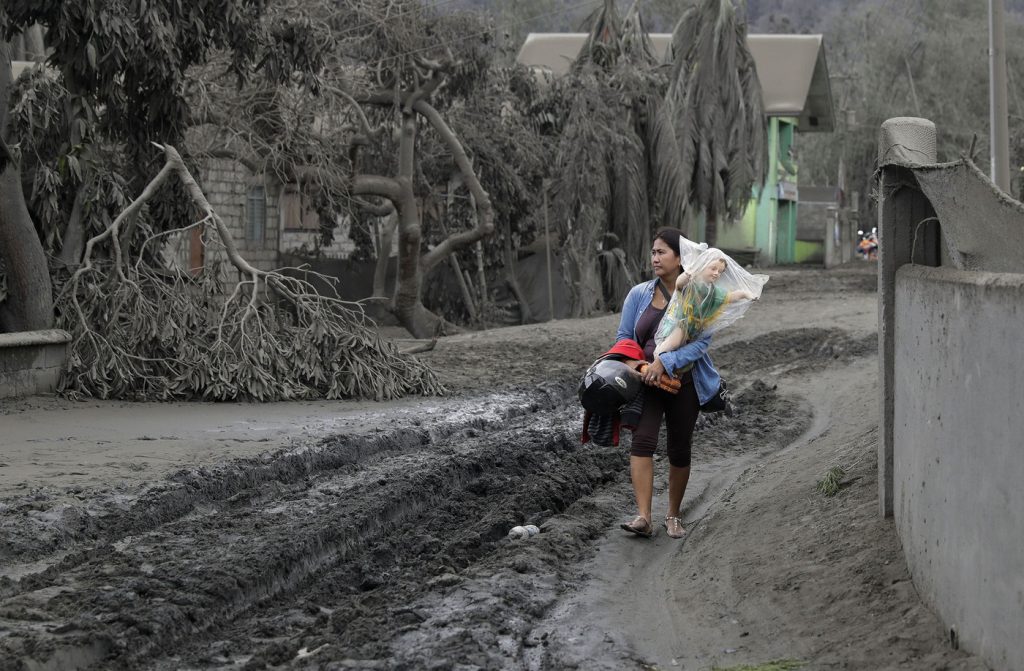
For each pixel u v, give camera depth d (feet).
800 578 20.08
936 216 20.13
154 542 22.89
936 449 16.89
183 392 42.50
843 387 47.19
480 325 95.45
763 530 23.53
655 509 26.73
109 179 47.83
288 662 17.17
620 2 223.30
